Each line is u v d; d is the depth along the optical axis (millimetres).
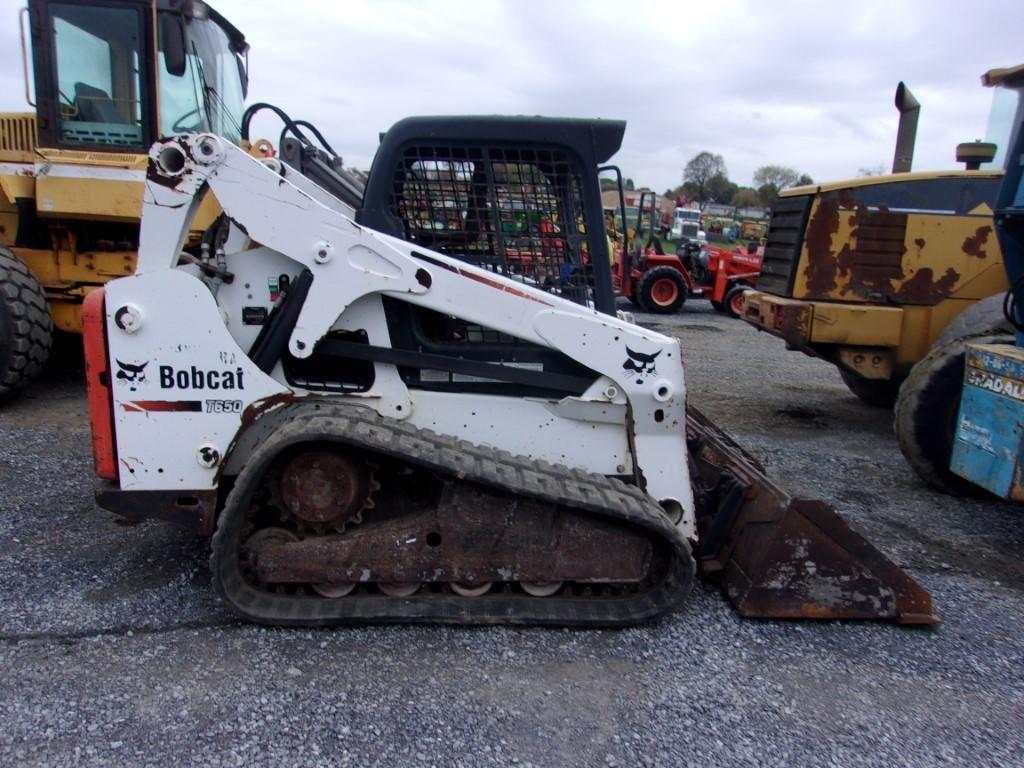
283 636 2920
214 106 6641
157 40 6023
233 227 3242
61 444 5090
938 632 3229
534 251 3369
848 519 4531
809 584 3201
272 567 2955
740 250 15117
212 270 3100
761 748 2449
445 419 3266
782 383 8516
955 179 6234
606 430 3311
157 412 3035
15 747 2271
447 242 3336
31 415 5750
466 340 3293
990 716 2674
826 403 7613
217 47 6723
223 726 2408
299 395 3121
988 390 4246
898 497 4977
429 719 2498
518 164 3303
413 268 3061
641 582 3160
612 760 2357
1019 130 4227
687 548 3039
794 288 6582
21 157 6148
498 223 3330
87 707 2463
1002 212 4289
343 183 3996
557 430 3297
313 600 3029
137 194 6012
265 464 2826
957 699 2766
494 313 3123
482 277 3104
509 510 3002
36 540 3639
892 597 3227
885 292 6375
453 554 3012
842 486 5129
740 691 2746
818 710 2660
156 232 2980
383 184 3236
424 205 3305
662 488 3291
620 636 3051
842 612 3229
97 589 3207
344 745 2354
